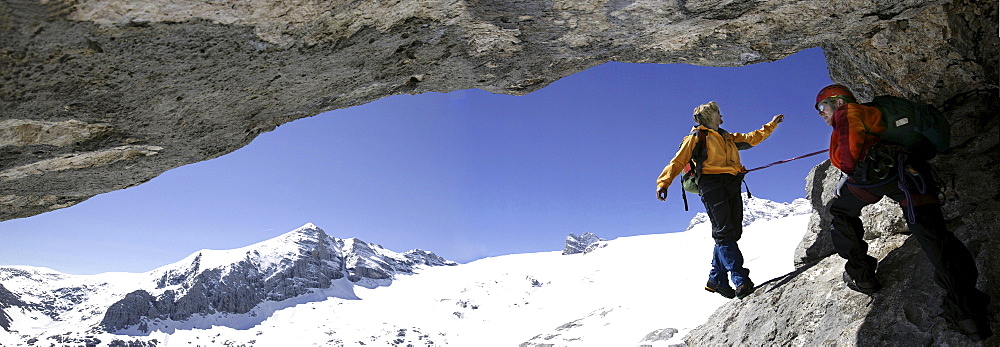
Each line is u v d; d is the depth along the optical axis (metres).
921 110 3.77
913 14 4.25
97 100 3.42
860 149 3.77
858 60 4.85
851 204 4.12
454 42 4.00
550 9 3.70
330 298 192.25
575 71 4.78
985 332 3.52
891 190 3.71
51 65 2.94
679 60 4.76
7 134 3.60
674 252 159.62
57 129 3.69
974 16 4.21
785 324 4.83
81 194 5.02
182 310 176.88
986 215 4.24
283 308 183.50
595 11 3.77
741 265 5.29
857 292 4.49
